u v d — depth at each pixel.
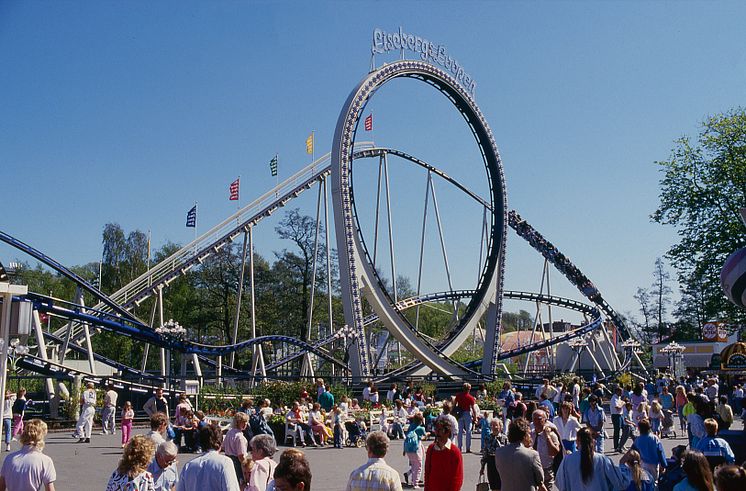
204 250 61.03
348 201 53.19
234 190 64.62
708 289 57.16
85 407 29.86
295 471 7.40
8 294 15.85
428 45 62.62
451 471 12.16
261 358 59.41
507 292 79.06
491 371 64.12
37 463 10.37
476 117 65.69
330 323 67.06
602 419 23.81
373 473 9.21
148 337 47.53
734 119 56.59
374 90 56.50
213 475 9.66
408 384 40.41
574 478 11.21
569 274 85.06
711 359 79.75
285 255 90.56
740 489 7.84
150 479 9.41
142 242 105.88
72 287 104.38
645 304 119.69
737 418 40.25
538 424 14.97
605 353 90.44
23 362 38.47
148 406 29.34
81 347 60.62
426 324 125.56
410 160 70.75
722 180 56.16
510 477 11.27
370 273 54.12
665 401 33.41
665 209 59.38
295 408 30.30
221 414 37.44
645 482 12.16
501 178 66.44
